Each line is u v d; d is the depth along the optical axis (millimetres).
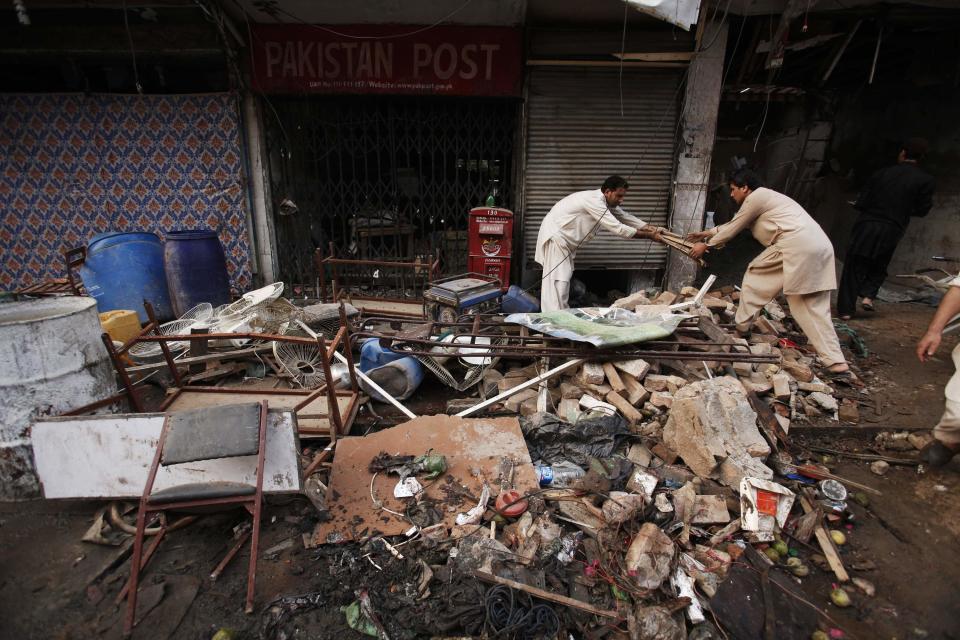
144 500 2223
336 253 6578
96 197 6082
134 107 5809
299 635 2109
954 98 6562
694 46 5539
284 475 2500
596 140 5980
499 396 3469
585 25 5527
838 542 2623
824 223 8695
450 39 5539
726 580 2326
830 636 2131
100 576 2385
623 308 4277
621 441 3158
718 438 3020
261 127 5941
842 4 5324
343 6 5258
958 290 2699
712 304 4883
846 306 5707
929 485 3064
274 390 3621
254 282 6391
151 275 5426
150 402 3846
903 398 3973
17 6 4410
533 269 6195
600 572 2346
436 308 4426
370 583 2320
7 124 5852
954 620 2221
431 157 6211
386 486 2805
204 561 2469
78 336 2930
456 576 2312
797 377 3982
